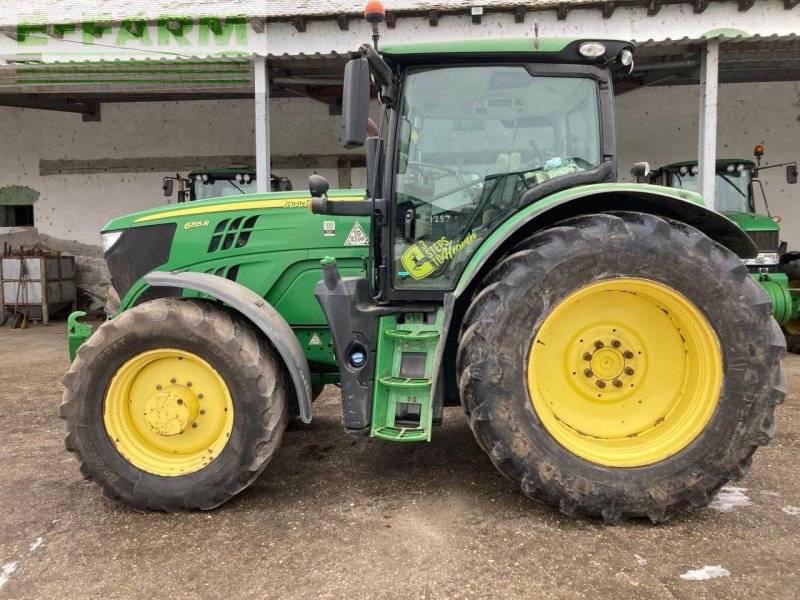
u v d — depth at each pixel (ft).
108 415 9.41
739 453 8.36
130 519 9.23
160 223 11.65
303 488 10.25
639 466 8.51
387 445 12.38
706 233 9.86
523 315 8.45
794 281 25.29
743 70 29.37
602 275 8.46
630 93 33.83
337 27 22.09
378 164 9.81
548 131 9.75
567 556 7.80
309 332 11.37
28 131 38.04
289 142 36.70
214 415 9.51
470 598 6.96
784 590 7.01
